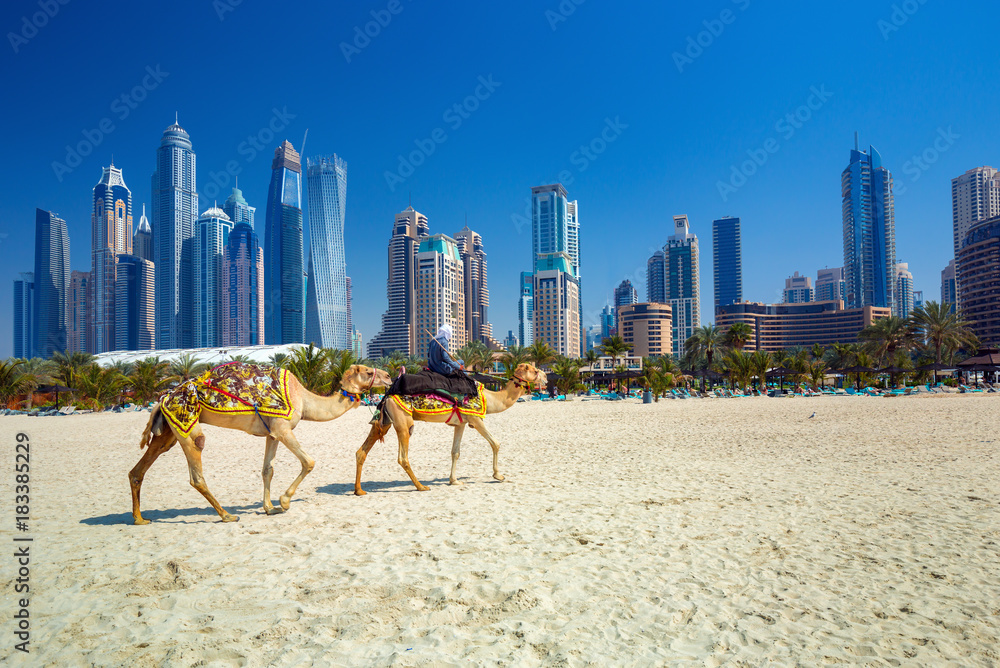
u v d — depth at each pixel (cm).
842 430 1858
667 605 454
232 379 747
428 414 927
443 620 431
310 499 880
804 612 441
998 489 866
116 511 811
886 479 967
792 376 7100
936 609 443
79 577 516
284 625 417
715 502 816
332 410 824
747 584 500
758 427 2059
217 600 464
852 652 378
